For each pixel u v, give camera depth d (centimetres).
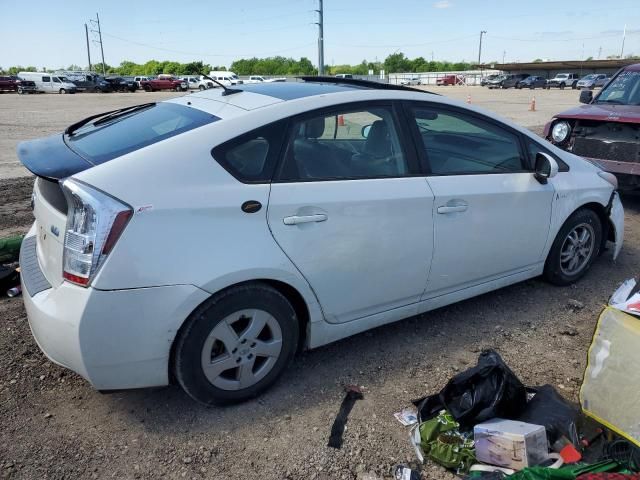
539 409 261
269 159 276
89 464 246
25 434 262
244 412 282
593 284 448
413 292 335
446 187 331
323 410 285
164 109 326
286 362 296
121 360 247
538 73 8212
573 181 409
